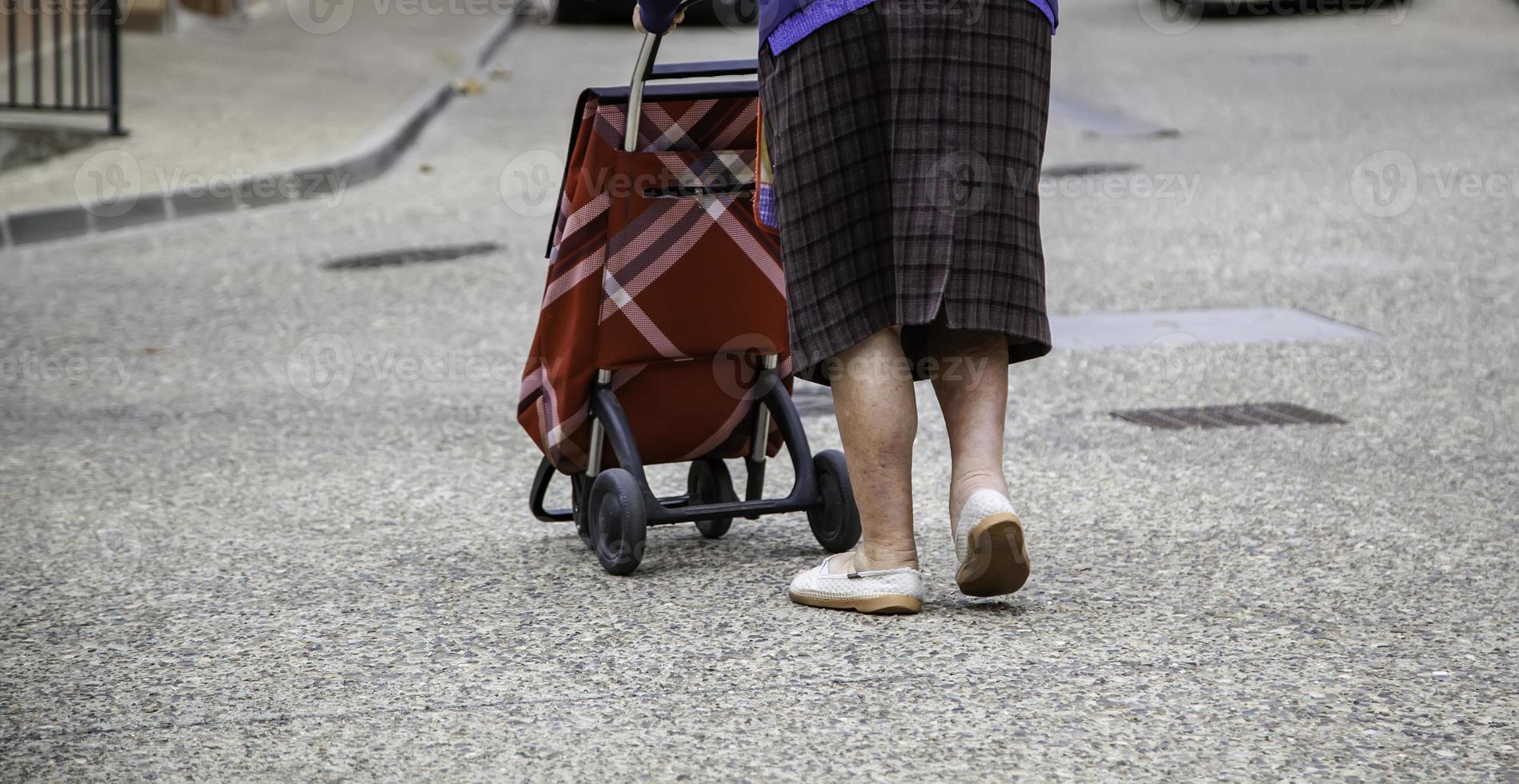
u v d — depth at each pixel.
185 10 70.19
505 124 52.22
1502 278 26.77
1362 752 9.50
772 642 11.56
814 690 10.59
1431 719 9.97
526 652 11.55
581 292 13.05
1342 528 14.47
